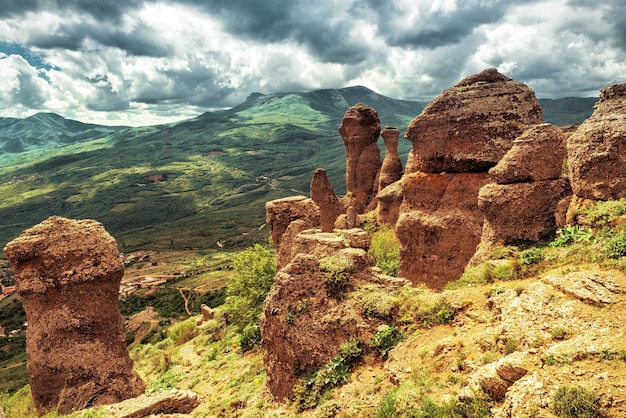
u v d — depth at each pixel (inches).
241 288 1243.8
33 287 617.0
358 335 549.0
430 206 896.9
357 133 1855.3
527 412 283.4
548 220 630.5
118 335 681.0
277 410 569.0
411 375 441.7
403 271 925.2
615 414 249.3
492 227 676.1
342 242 666.8
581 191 551.2
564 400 267.7
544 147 642.8
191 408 690.2
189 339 1496.1
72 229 655.1
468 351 422.0
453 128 877.2
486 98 858.8
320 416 476.4
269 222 1189.1
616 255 415.8
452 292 535.5
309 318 585.0
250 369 838.5
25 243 613.0
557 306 376.2
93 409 582.6
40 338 616.7
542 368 311.6
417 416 366.9
